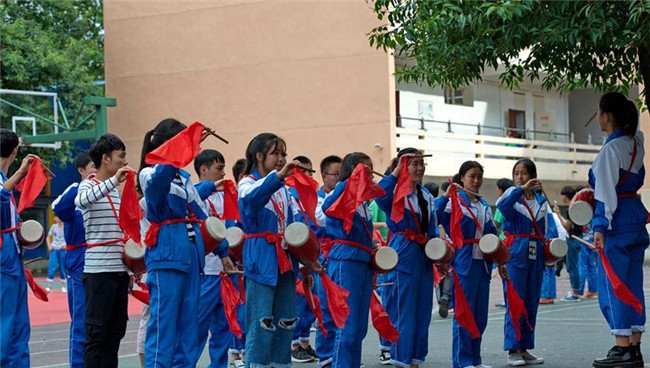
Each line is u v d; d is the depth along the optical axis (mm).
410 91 27094
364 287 8414
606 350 10672
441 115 28078
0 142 7754
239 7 26875
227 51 27094
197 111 27547
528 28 7621
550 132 32094
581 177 31922
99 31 35625
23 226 7652
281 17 26281
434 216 8930
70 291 8688
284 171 7461
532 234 9922
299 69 26031
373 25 24969
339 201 8023
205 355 11320
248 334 7730
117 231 8109
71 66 30391
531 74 9375
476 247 9281
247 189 7621
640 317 8664
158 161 7133
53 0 32812
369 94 25078
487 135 29750
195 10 27578
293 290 7926
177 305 7496
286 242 7707
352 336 8281
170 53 27922
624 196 8633
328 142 25625
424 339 8898
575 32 7430
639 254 8703
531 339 9914
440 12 7758
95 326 8023
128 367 10422
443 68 8852
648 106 8758
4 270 7473
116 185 7656
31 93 24500
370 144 25062
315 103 25797
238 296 9055
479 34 7941
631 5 7059
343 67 25406
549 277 17078
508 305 9680
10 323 7488
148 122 28281
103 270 8016
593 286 17984
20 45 29500
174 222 7562
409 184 8398
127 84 28531
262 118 26594
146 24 28234
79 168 8742
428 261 8852
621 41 7586
